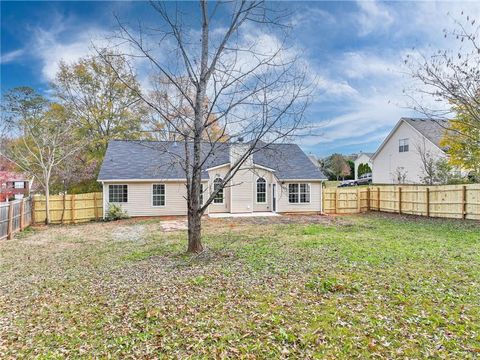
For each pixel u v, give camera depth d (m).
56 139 18.64
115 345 3.68
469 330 3.76
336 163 46.47
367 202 21.27
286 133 7.70
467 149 14.17
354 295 4.98
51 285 6.09
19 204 14.06
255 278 5.95
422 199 17.09
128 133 25.67
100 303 4.99
